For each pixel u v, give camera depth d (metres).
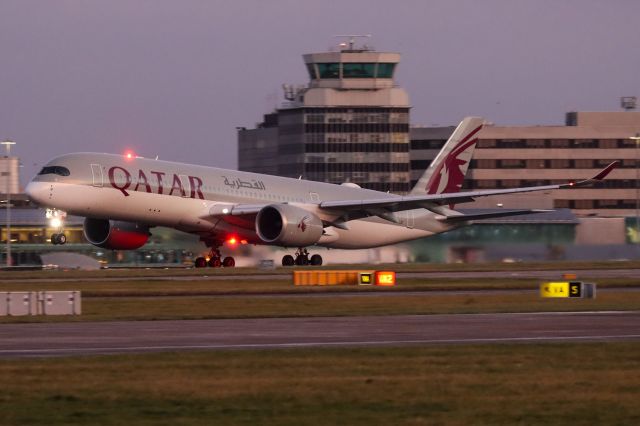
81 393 85.81
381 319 145.38
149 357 104.38
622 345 113.69
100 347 113.81
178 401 82.81
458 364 100.62
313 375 94.25
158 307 162.25
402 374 95.00
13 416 77.00
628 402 82.69
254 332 128.62
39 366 98.56
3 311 149.88
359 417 77.06
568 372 96.06
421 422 75.38
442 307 163.38
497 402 82.62
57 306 151.38
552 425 74.81
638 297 182.88
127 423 74.81
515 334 126.25
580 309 160.00
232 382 90.69
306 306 164.62
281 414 78.00
